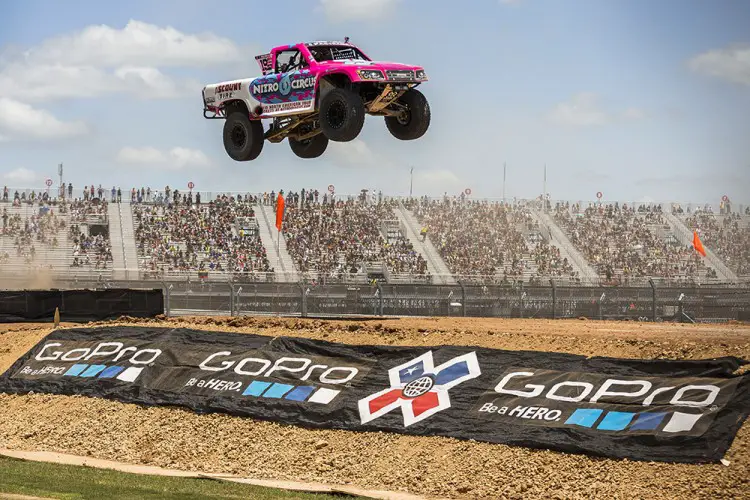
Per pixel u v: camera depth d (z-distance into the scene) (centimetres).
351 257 6134
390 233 6494
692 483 1451
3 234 6044
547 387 1789
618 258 6425
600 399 1708
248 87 2584
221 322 2625
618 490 1493
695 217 6925
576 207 7038
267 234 6306
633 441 1582
